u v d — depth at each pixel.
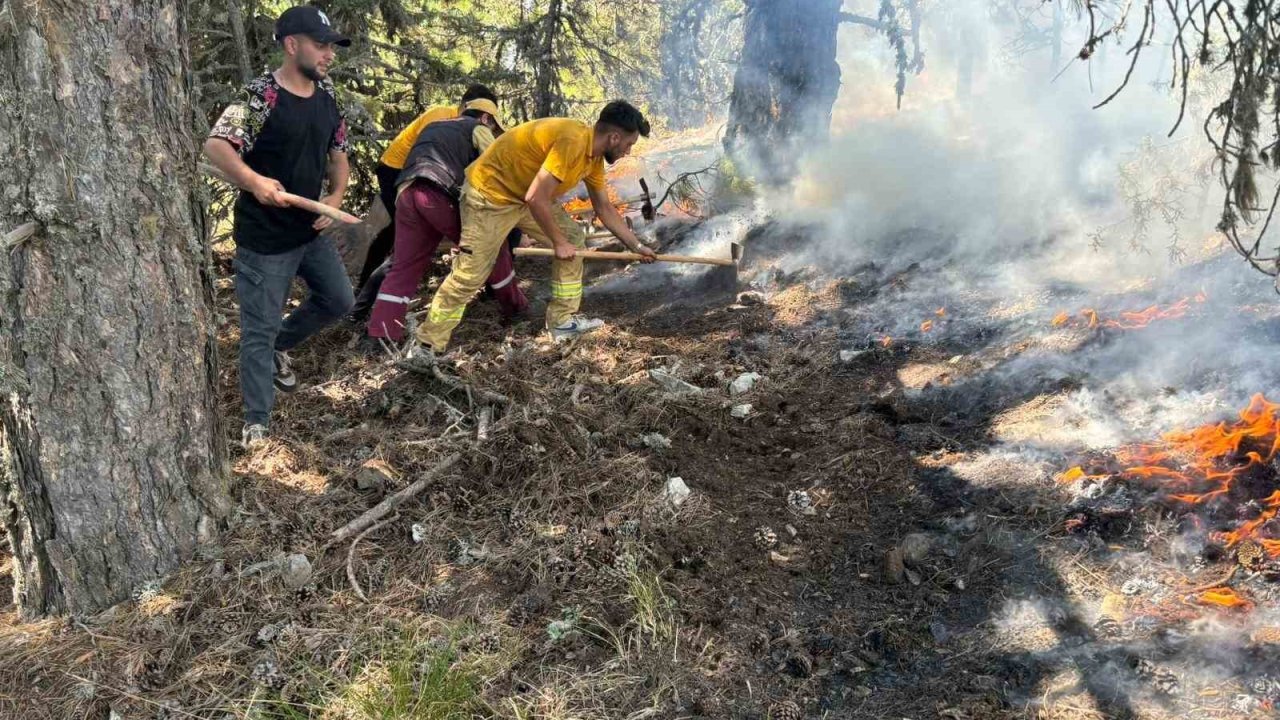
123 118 2.67
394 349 4.55
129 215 2.72
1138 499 3.22
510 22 10.30
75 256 2.65
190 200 2.94
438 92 7.72
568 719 2.51
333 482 3.53
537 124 4.32
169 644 2.73
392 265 4.69
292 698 2.59
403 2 7.71
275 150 3.54
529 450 3.61
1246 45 2.92
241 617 2.83
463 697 2.55
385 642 2.74
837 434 4.02
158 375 2.86
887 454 3.81
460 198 4.47
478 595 2.97
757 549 3.30
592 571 3.07
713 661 2.77
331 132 3.72
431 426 3.97
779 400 4.32
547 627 2.84
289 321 4.26
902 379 4.41
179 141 2.84
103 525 2.84
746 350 4.93
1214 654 2.57
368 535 3.21
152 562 2.94
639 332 5.24
